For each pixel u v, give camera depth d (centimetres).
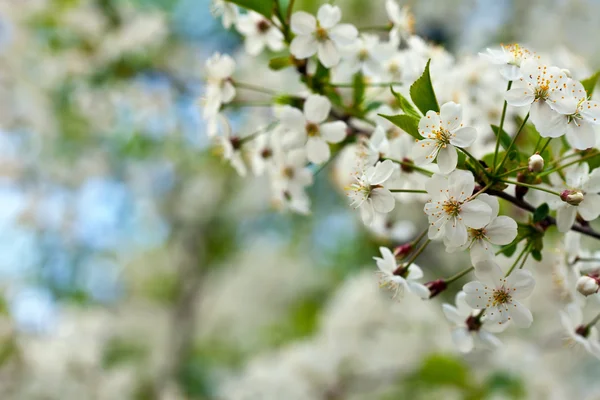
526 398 122
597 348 69
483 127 78
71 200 175
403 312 140
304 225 188
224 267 206
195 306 195
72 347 149
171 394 164
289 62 73
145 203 188
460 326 68
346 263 185
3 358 142
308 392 135
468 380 124
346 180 76
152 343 190
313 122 71
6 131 150
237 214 192
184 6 152
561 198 65
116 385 151
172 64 144
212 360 198
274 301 209
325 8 71
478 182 65
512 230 64
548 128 65
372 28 75
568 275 69
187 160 177
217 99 73
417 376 128
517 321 65
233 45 153
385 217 79
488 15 145
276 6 72
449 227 64
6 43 135
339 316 142
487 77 78
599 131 69
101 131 153
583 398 152
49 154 164
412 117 66
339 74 74
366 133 73
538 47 141
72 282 184
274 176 74
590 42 140
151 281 207
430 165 70
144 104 140
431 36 150
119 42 131
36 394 141
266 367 142
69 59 132
